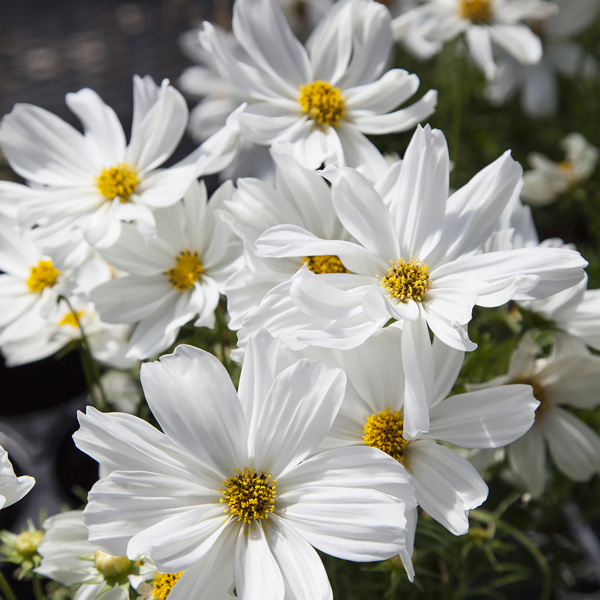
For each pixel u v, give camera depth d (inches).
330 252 15.3
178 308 16.9
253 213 16.4
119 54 38.1
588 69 28.6
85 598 16.3
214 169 17.0
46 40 38.7
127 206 16.8
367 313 14.7
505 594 21.8
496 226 16.6
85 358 18.9
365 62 17.9
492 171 15.7
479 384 16.9
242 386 14.9
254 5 17.6
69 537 16.4
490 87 28.1
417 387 14.7
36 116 17.4
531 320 17.5
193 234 17.1
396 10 28.6
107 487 14.5
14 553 17.3
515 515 20.5
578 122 30.1
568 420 18.0
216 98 27.3
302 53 17.8
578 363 17.6
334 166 15.4
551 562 21.8
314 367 14.7
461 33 22.9
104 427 14.6
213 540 14.5
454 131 21.9
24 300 18.0
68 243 16.6
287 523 14.7
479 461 17.6
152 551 14.1
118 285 17.0
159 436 14.8
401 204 15.7
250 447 15.0
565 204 26.9
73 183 17.3
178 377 14.7
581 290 17.2
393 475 14.5
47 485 21.5
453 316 14.9
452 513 15.0
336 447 15.5
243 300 16.4
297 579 14.4
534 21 28.2
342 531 14.4
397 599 19.5
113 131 17.5
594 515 21.8
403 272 15.4
